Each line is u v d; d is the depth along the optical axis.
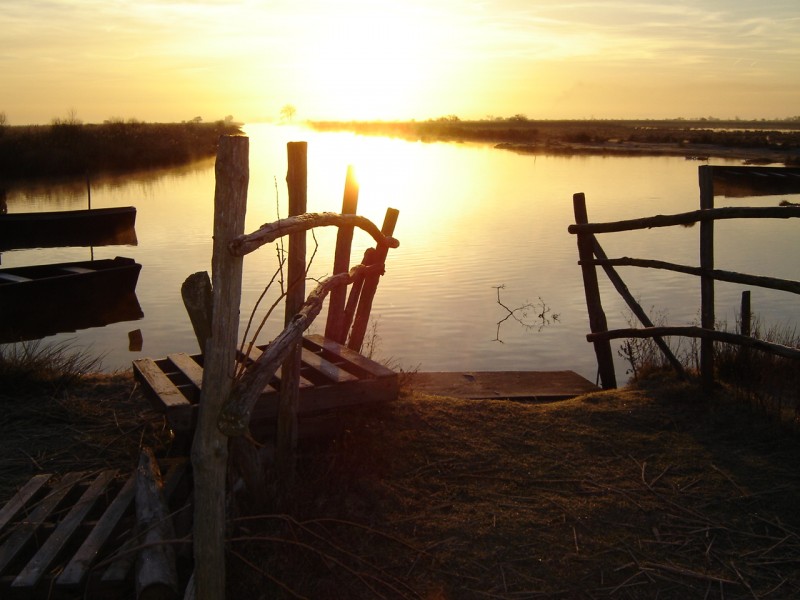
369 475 4.68
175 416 4.48
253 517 3.71
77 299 13.91
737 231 21.50
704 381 6.21
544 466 4.99
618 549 4.07
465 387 7.30
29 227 21.22
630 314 12.00
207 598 3.20
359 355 5.66
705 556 4.03
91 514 4.23
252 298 13.16
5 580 3.50
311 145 86.88
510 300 13.13
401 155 64.00
